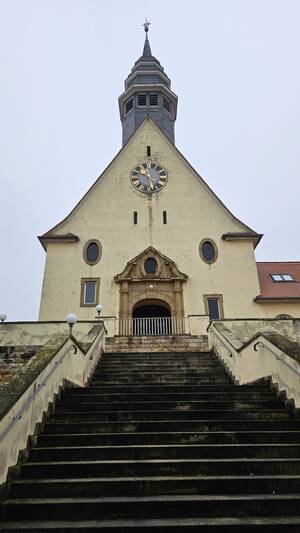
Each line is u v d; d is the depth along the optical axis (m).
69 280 21.80
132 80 32.66
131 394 8.96
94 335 14.35
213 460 6.12
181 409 8.42
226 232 23.42
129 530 4.79
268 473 6.00
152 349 17.02
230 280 22.14
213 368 12.91
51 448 6.50
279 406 8.52
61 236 22.64
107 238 23.02
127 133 29.44
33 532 4.76
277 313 21.45
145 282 21.81
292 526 4.80
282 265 27.19
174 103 31.41
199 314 21.25
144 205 24.03
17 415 6.09
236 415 7.96
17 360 13.66
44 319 20.72
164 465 6.05
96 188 24.38
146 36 37.06
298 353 8.44
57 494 5.57
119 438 6.89
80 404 8.43
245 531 4.79
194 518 5.12
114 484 5.63
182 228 23.47
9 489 5.59
